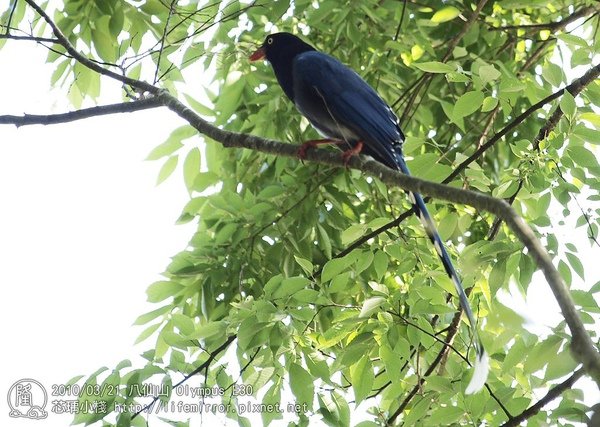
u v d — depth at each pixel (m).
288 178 12.41
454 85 13.90
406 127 13.64
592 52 10.33
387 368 9.89
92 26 12.34
